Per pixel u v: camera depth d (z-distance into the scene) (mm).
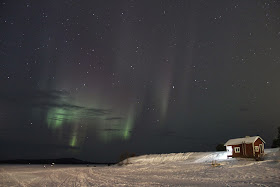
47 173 45938
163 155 68688
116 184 22219
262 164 31078
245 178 21328
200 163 44469
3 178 36094
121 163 73312
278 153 38531
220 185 18016
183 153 66625
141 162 66188
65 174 40906
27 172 51688
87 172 43969
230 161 41125
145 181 23578
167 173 32031
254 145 44125
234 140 49594
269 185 16328
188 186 18453
